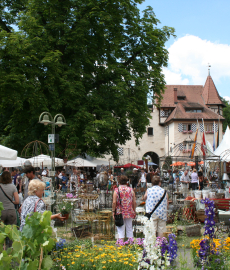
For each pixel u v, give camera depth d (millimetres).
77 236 8867
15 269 2803
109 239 8547
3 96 16531
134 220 9555
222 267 4492
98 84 20609
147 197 6750
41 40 17297
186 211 10680
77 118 17703
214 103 53594
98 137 17500
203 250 4469
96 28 19188
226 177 19156
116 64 20016
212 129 49969
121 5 19656
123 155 50438
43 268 2844
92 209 11617
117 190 7062
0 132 25656
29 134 20141
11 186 7102
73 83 18000
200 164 27391
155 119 53031
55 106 17438
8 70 16828
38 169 14117
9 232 2941
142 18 21859
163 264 3945
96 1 18859
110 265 4730
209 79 56000
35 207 4367
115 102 18656
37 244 2859
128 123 20734
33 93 16688
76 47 18359
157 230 6645
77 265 4680
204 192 12727
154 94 22359
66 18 18688
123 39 20438
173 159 22016
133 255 4965
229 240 5320
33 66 17094
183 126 49219
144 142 52156
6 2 19984
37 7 18000
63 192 14992
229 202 10078
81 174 20531
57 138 11656
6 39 16141
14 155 10148
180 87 57031
